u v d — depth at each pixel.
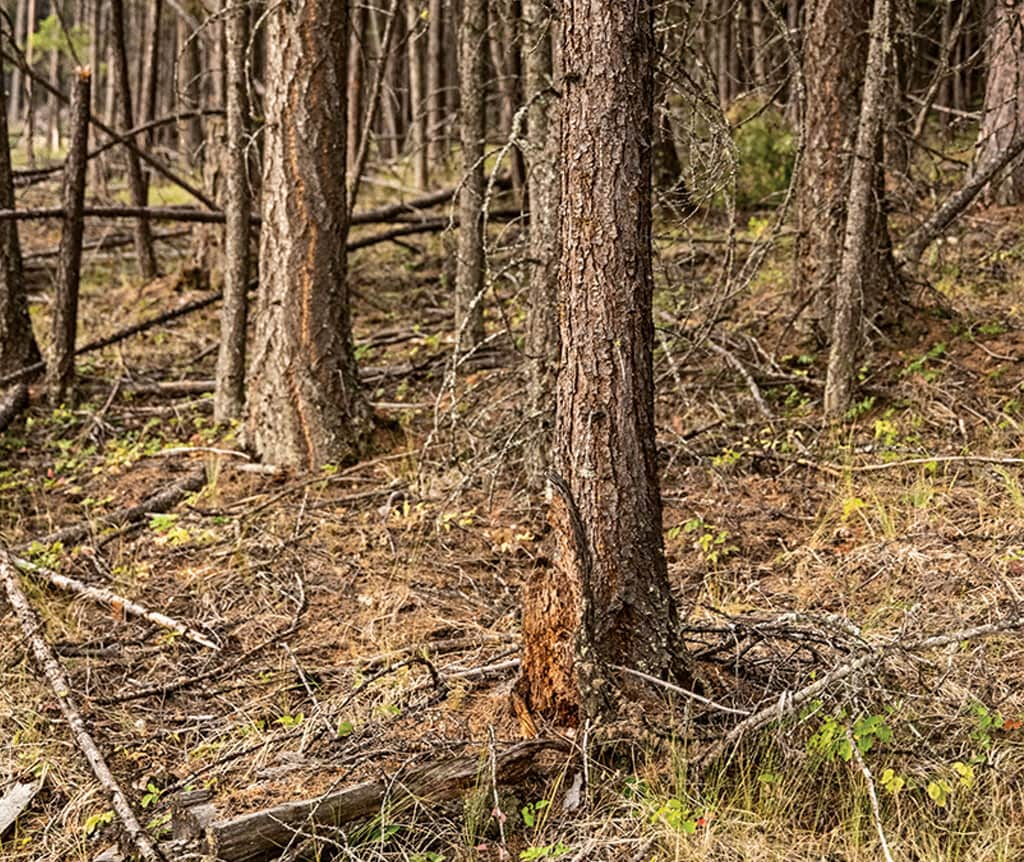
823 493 6.68
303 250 7.68
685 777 4.00
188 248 14.92
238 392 8.74
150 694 5.22
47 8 35.56
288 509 7.14
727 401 7.95
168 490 7.57
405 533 6.74
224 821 3.95
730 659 4.69
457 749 4.27
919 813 3.85
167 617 5.90
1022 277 9.19
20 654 5.57
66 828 4.27
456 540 6.66
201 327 11.56
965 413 7.25
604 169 4.11
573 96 4.13
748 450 7.25
